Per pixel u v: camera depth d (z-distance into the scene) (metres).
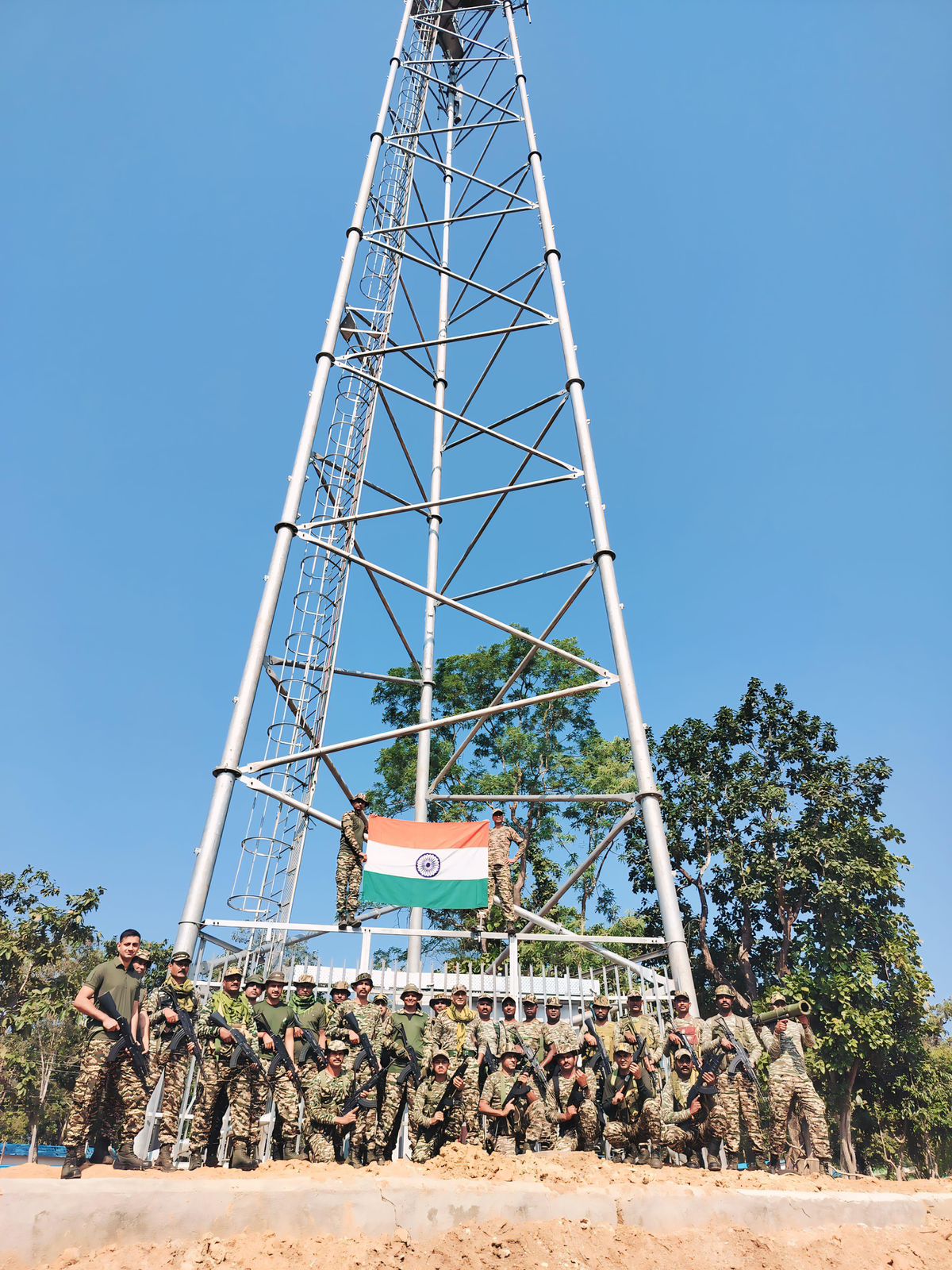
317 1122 8.16
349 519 14.70
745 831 31.53
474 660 35.28
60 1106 39.97
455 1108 9.17
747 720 32.84
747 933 30.94
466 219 20.02
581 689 13.73
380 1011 9.04
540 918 13.47
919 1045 27.94
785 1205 7.14
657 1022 10.25
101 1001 7.39
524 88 21.52
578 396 16.52
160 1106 8.77
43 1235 5.47
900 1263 6.77
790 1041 10.13
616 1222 6.60
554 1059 9.50
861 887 28.34
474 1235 6.17
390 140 19.31
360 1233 6.08
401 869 12.34
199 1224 5.82
